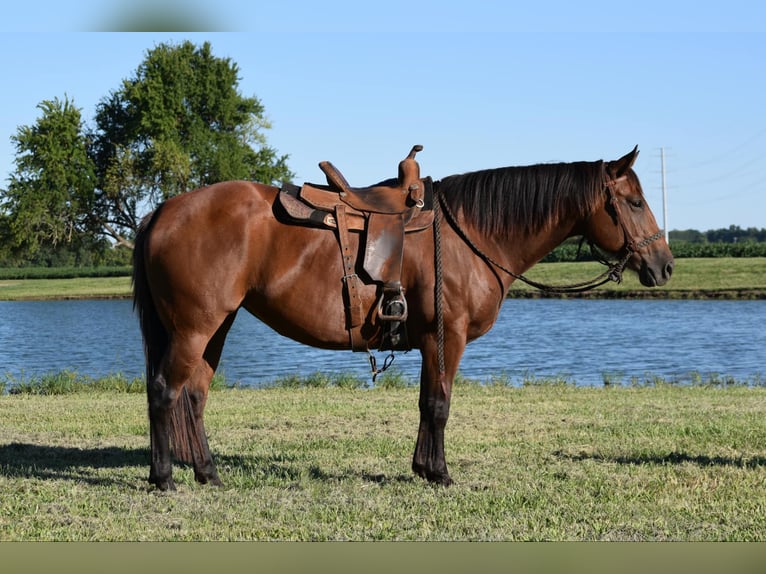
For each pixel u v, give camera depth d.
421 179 6.00
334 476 6.37
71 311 38.16
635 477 6.23
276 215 5.66
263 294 5.67
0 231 50.62
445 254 5.76
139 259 5.83
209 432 8.45
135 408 10.49
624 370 16.70
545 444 7.61
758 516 5.25
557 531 4.99
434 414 5.85
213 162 49.22
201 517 5.28
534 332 24.70
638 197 6.09
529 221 5.94
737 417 9.11
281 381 13.98
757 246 52.72
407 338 5.83
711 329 24.97
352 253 5.65
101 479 6.26
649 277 6.12
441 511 5.37
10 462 6.93
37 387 13.20
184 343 5.66
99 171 50.88
